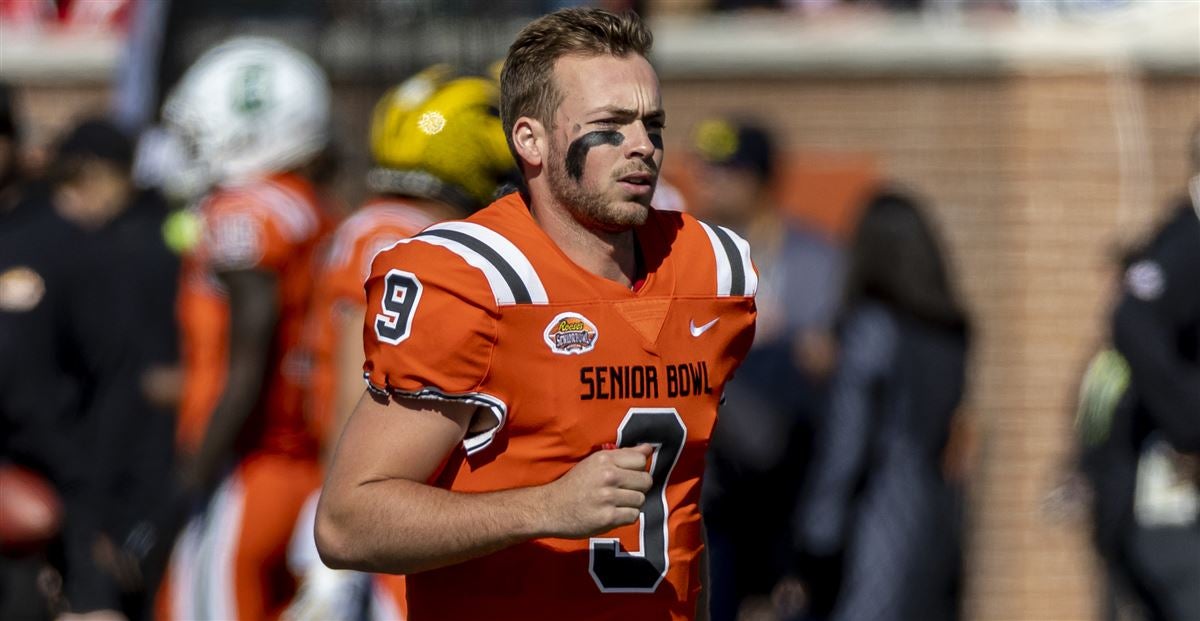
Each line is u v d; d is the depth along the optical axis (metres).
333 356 19.19
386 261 10.53
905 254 22.80
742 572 23.88
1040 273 29.66
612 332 10.49
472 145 16.36
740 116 29.89
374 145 17.08
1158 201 29.69
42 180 22.84
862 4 31.97
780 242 26.50
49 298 21.17
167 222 23.27
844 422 22.69
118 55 30.16
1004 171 29.66
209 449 19.17
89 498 21.22
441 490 10.13
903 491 22.66
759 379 23.80
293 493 19.64
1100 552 23.41
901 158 29.73
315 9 29.12
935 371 22.80
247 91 20.02
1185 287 21.69
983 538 29.14
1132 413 22.62
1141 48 29.70
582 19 10.71
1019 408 29.48
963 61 29.69
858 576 22.62
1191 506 22.27
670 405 10.66
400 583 17.75
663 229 11.14
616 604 10.66
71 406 21.41
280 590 19.91
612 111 10.41
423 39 27.09
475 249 10.34
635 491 9.86
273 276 19.28
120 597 21.83
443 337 10.16
